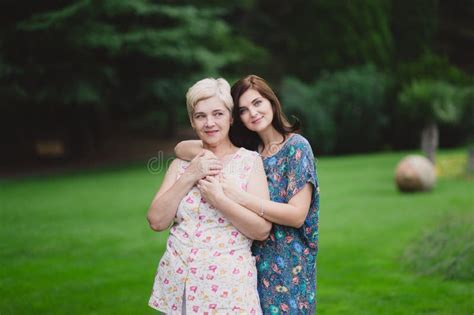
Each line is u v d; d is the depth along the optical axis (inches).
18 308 174.6
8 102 626.5
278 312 100.3
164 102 743.7
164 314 97.0
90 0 553.0
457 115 559.2
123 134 868.6
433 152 501.4
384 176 486.3
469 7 952.3
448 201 352.8
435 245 227.3
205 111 98.1
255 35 900.6
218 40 735.7
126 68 684.7
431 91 490.0
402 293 183.6
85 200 394.0
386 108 775.1
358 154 776.9
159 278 98.5
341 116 765.9
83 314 169.3
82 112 713.6
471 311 163.6
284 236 100.9
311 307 102.6
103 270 221.0
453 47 957.8
